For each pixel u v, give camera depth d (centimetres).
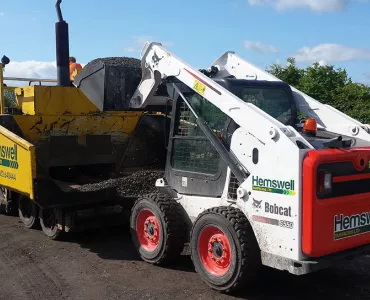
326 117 569
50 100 700
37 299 467
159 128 786
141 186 662
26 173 614
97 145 746
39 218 705
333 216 420
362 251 445
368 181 459
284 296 470
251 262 445
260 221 441
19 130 675
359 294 477
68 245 648
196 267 497
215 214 469
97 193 648
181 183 552
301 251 410
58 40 741
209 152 518
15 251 621
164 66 562
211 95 495
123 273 536
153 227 561
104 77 677
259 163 441
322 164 410
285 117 567
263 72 614
